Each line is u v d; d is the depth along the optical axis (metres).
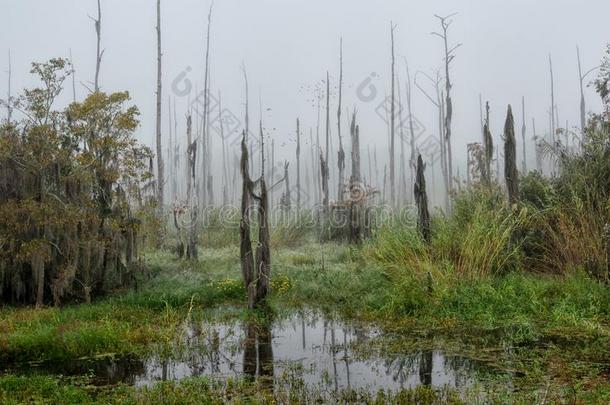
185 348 8.09
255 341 8.52
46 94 11.14
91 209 11.13
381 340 8.19
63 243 10.85
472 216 11.19
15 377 6.59
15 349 7.71
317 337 8.67
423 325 8.85
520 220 10.67
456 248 10.98
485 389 5.82
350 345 8.02
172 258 15.56
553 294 9.13
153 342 8.43
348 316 9.98
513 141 10.98
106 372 7.08
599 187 10.95
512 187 11.02
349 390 6.04
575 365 6.35
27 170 10.71
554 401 5.27
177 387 6.24
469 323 8.69
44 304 11.09
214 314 10.34
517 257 10.34
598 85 13.13
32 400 5.88
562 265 10.23
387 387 6.19
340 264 13.95
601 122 12.27
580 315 8.18
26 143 10.86
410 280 10.08
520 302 8.97
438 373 6.61
